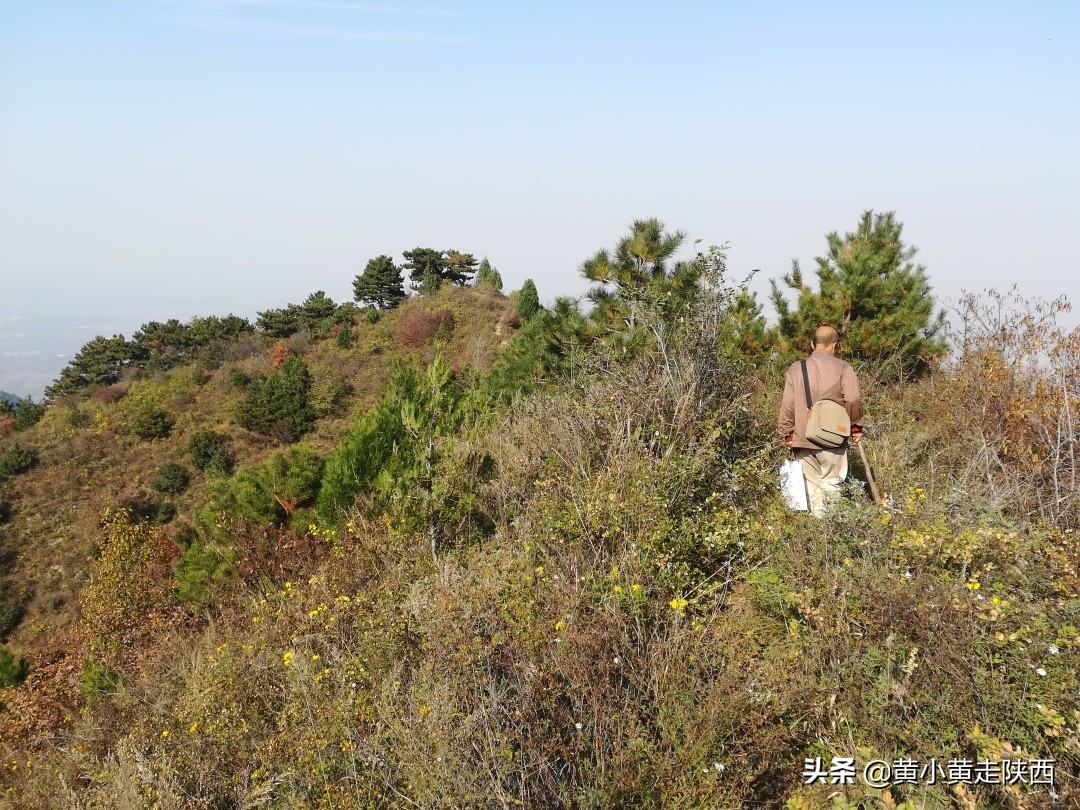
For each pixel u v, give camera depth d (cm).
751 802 259
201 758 403
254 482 1115
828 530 378
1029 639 269
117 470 3281
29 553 2720
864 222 1019
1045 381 513
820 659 296
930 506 387
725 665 307
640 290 684
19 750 768
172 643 770
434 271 5553
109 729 638
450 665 331
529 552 433
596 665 302
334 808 305
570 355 739
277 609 586
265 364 4269
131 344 5288
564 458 552
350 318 4859
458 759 279
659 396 552
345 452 836
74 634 1356
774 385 806
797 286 1066
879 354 881
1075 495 417
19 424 3831
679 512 446
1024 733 247
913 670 276
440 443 727
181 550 1438
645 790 253
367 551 625
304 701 389
